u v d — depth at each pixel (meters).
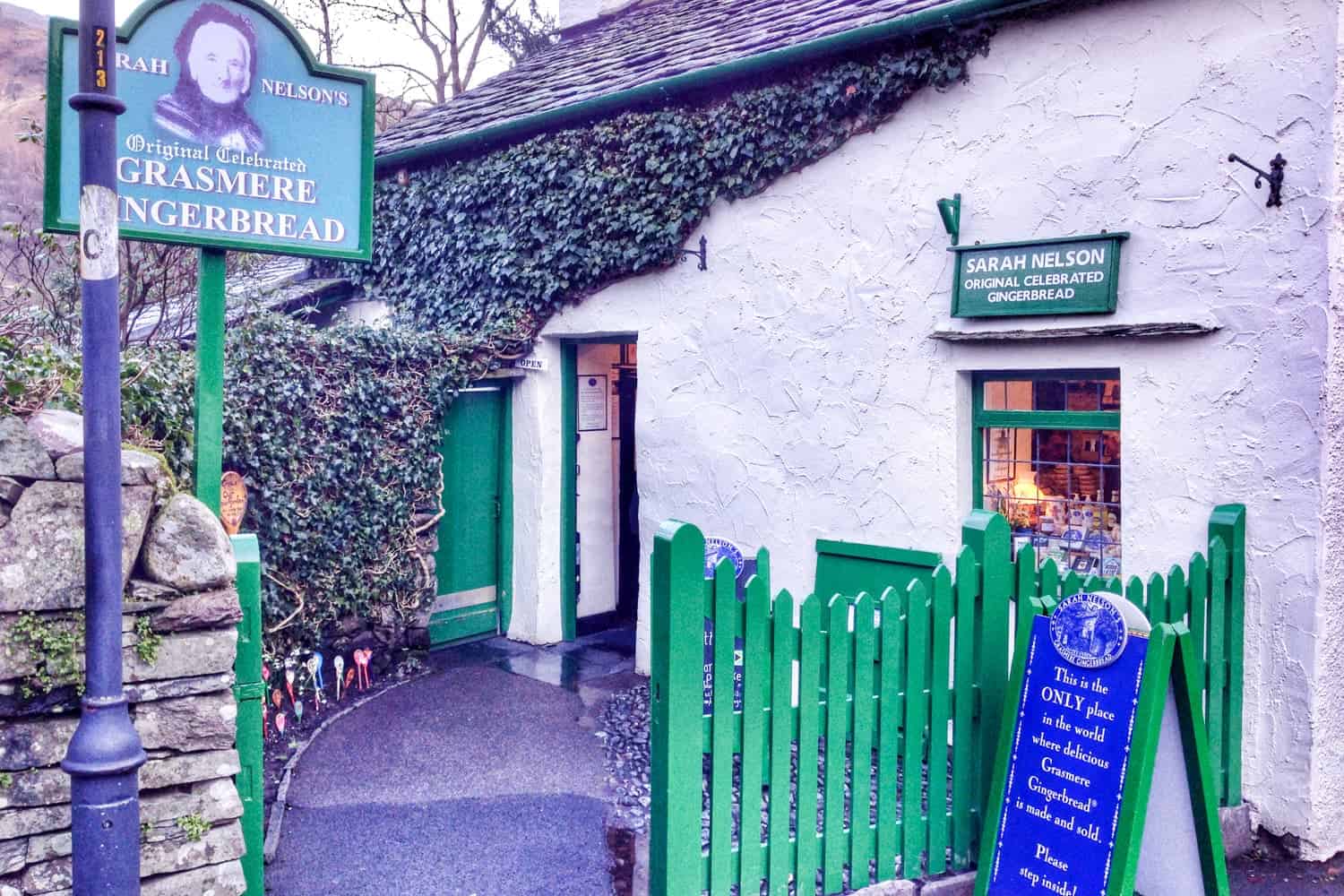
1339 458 4.44
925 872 4.02
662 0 9.91
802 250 6.22
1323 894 4.29
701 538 3.36
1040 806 3.74
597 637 8.33
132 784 2.50
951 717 4.10
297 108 4.14
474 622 8.23
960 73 5.47
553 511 8.10
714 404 6.74
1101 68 5.00
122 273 7.82
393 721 6.20
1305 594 4.46
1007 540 4.11
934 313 5.63
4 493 2.76
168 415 5.32
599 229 7.27
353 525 6.82
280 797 5.04
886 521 5.88
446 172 8.34
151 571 2.97
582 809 4.95
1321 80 4.34
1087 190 5.06
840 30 5.97
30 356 3.97
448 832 4.68
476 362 7.64
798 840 3.67
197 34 3.93
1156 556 4.90
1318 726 4.46
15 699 2.80
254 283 9.48
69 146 3.68
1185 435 4.79
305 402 6.47
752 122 6.34
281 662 6.30
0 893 2.78
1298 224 4.42
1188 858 3.69
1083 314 5.04
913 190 5.71
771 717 3.58
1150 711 3.47
